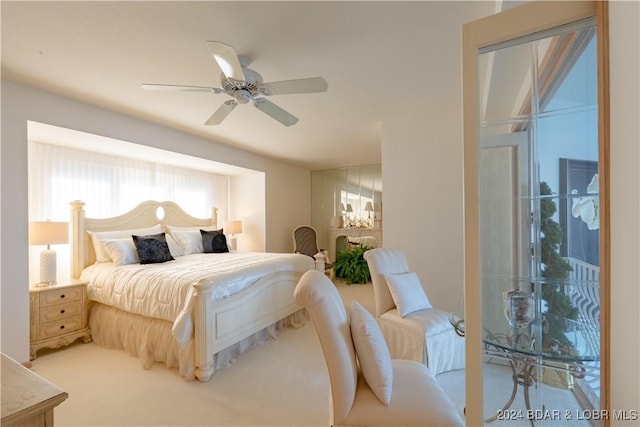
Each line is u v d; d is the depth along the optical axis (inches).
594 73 40.9
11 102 99.5
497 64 45.1
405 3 66.4
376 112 136.3
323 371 99.1
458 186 132.7
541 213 45.1
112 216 159.2
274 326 131.7
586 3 38.5
